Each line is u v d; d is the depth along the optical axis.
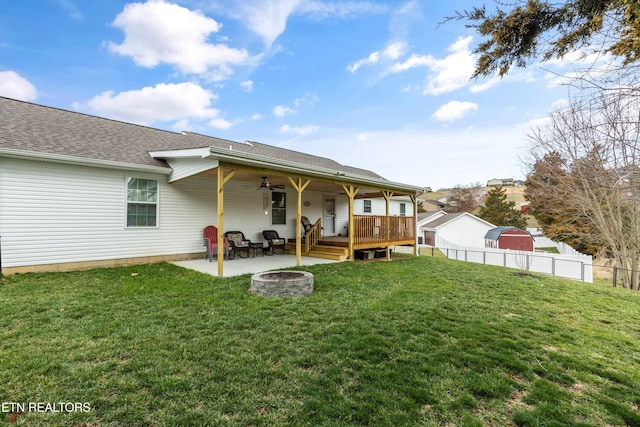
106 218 7.60
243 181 9.96
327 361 3.00
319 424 2.13
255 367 2.85
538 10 2.57
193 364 2.89
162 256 8.60
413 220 12.58
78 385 2.51
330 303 4.91
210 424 2.11
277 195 11.58
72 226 7.10
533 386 2.69
